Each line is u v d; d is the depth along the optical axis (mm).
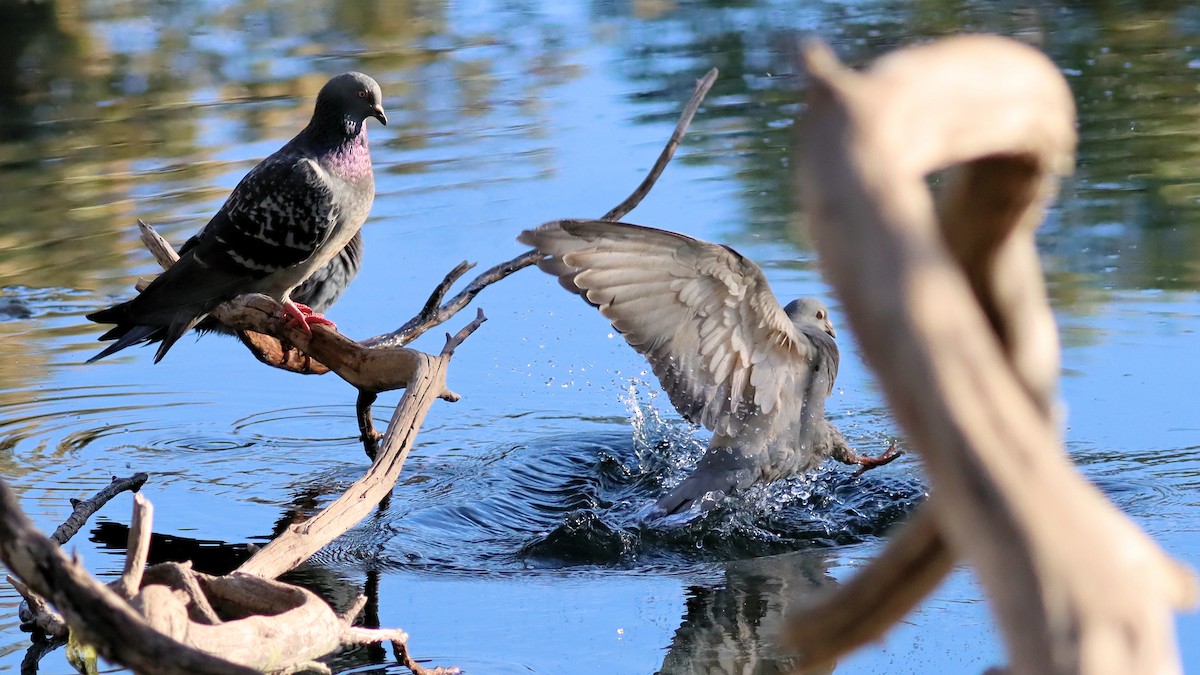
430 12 30891
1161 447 11305
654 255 9086
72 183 19141
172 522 10445
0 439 12281
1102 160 19391
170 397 13453
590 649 7797
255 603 6172
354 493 8352
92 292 15641
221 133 21281
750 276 9320
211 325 11977
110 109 23000
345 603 8664
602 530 9781
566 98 23188
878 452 11703
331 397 13688
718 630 8125
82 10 30969
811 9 29469
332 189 11570
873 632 941
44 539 2709
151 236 12250
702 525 9914
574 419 12703
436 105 23016
